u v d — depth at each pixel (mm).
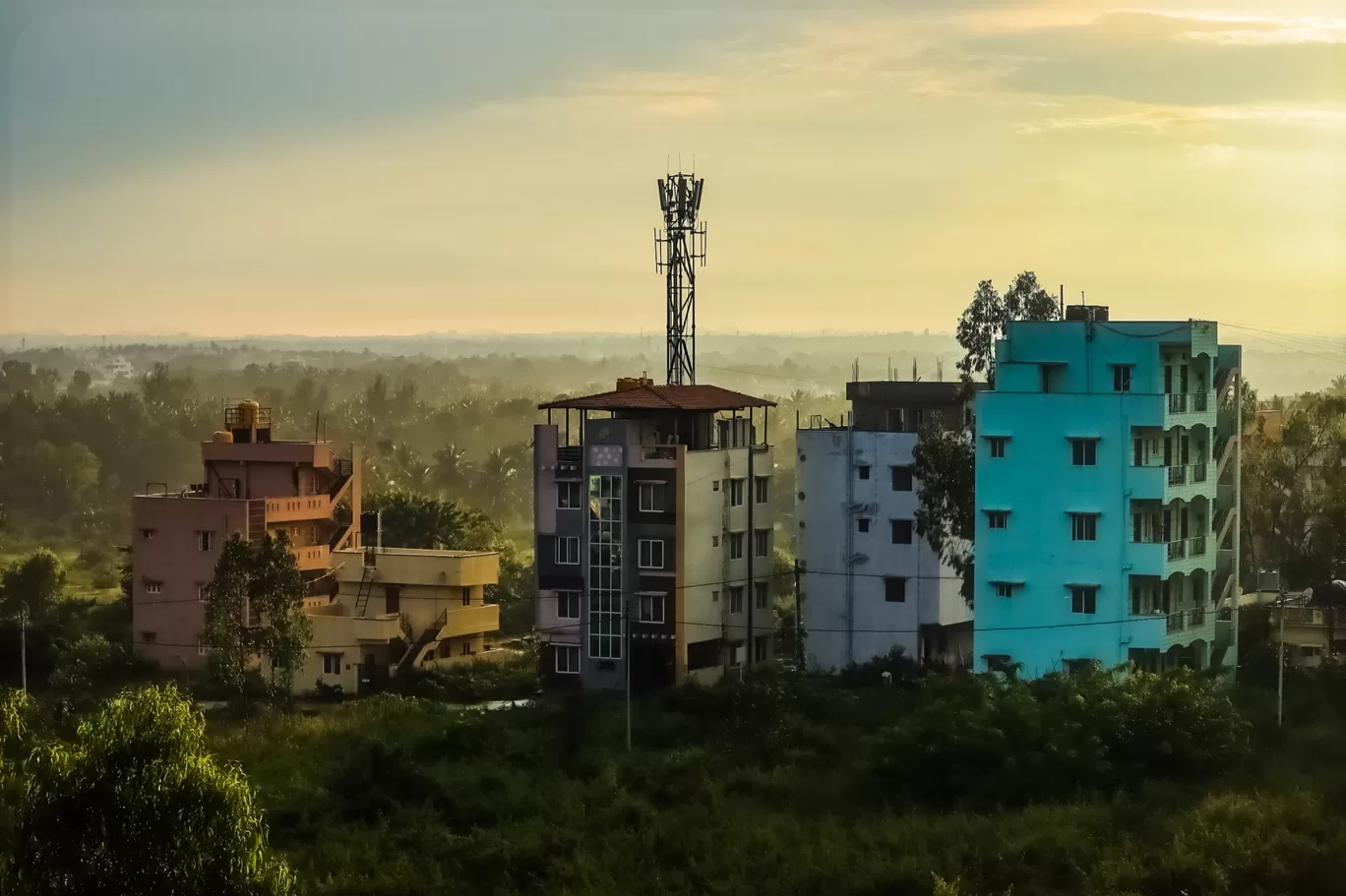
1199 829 52938
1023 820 55562
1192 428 72500
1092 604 71125
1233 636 74875
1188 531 73062
